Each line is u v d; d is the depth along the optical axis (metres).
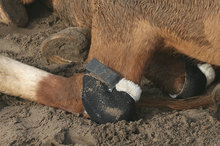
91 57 1.79
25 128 1.75
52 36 1.91
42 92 1.82
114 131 1.71
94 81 1.76
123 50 1.75
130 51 1.75
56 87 1.81
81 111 1.78
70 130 1.73
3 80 1.83
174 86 1.86
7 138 1.72
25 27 2.15
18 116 1.79
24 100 1.85
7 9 2.08
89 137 1.71
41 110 1.81
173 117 1.76
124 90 1.74
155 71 1.88
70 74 1.95
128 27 1.74
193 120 1.76
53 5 2.03
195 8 1.70
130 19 1.74
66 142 1.72
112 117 1.74
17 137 1.72
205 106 1.82
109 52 1.76
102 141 1.70
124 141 1.70
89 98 1.75
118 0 1.75
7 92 1.84
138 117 1.80
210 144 1.68
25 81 1.83
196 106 1.81
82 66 1.97
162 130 1.72
